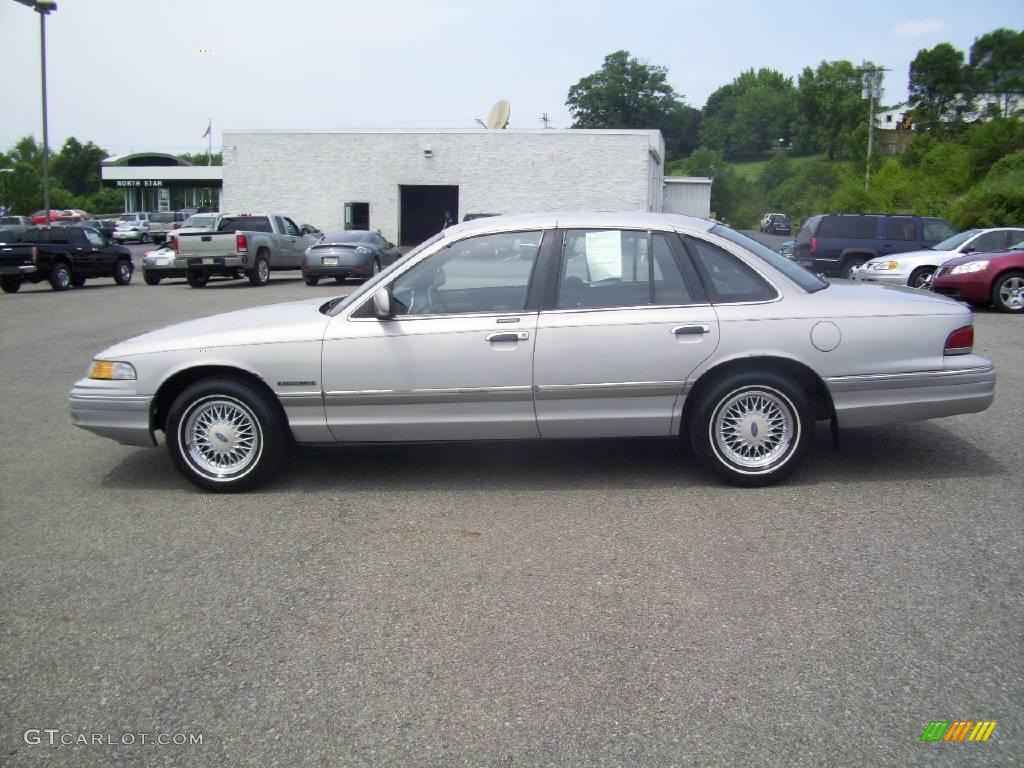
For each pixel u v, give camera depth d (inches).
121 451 261.7
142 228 2112.5
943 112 3435.0
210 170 2363.4
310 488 222.5
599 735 116.2
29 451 261.7
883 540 178.2
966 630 140.9
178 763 113.1
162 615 153.0
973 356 212.7
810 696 123.6
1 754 115.6
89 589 163.9
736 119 4795.8
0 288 864.3
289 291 812.6
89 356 434.9
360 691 128.0
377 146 1432.1
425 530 191.2
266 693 128.2
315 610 153.7
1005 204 1190.9
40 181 3080.7
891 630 141.4
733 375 207.5
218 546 184.2
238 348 212.7
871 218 746.2
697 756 111.4
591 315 207.6
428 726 119.3
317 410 213.6
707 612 149.2
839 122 4030.5
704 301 208.7
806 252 774.5
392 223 1449.3
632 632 143.1
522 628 145.3
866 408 209.5
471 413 211.2
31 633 147.4
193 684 131.0
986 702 121.3
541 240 213.2
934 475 219.5
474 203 1433.3
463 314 210.1
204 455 219.5
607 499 207.9
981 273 541.0
